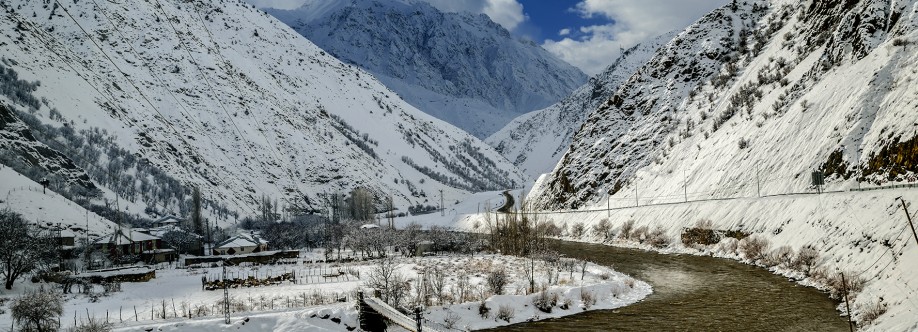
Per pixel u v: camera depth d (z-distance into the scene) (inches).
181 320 1814.7
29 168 6058.1
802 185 2942.9
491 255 3909.9
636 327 1849.2
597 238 4281.5
